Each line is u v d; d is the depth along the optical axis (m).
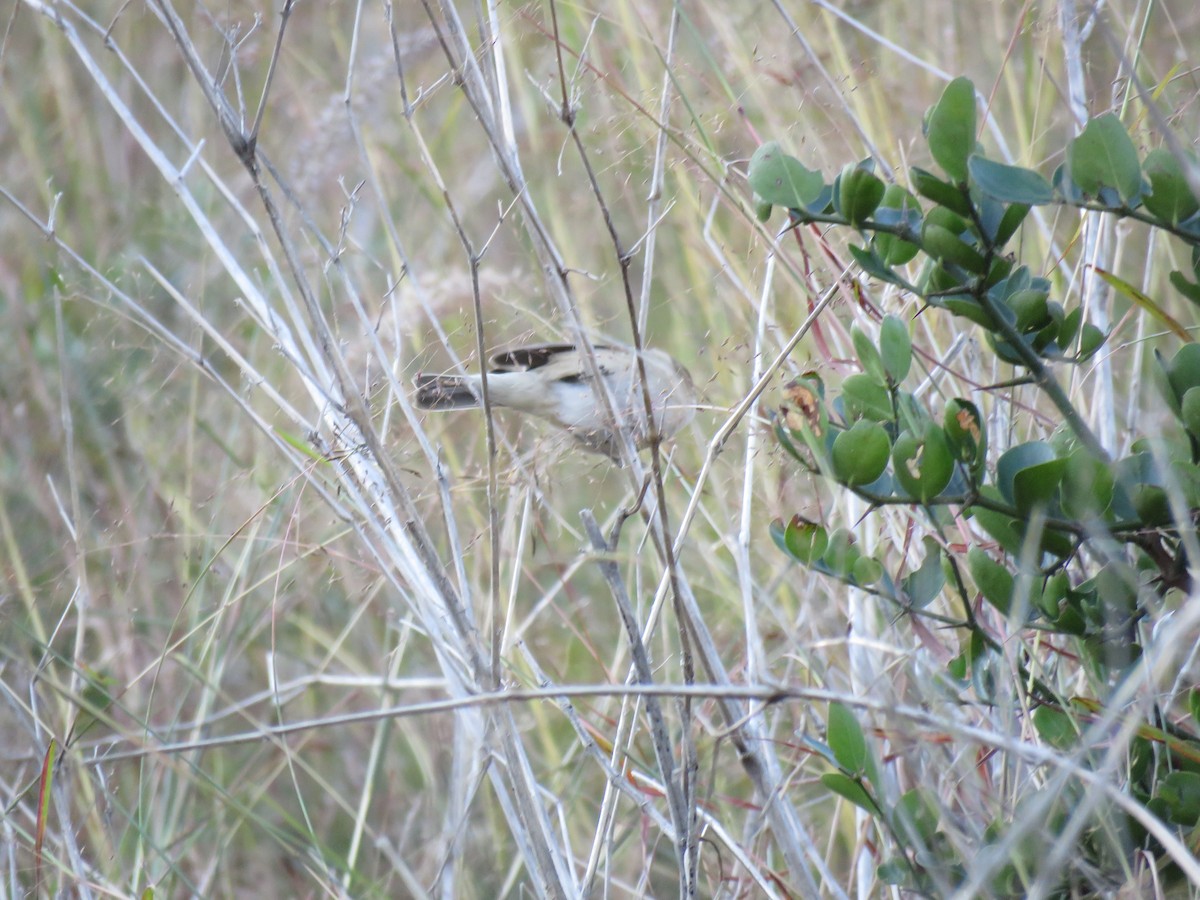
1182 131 5.79
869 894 5.50
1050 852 4.21
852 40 8.26
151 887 5.66
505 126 5.53
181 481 8.22
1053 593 4.64
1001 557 5.34
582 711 7.12
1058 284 6.59
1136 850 4.34
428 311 5.80
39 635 6.75
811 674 6.15
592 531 4.92
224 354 8.91
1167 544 4.77
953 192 4.10
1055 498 4.44
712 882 6.03
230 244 9.73
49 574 7.86
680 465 7.30
